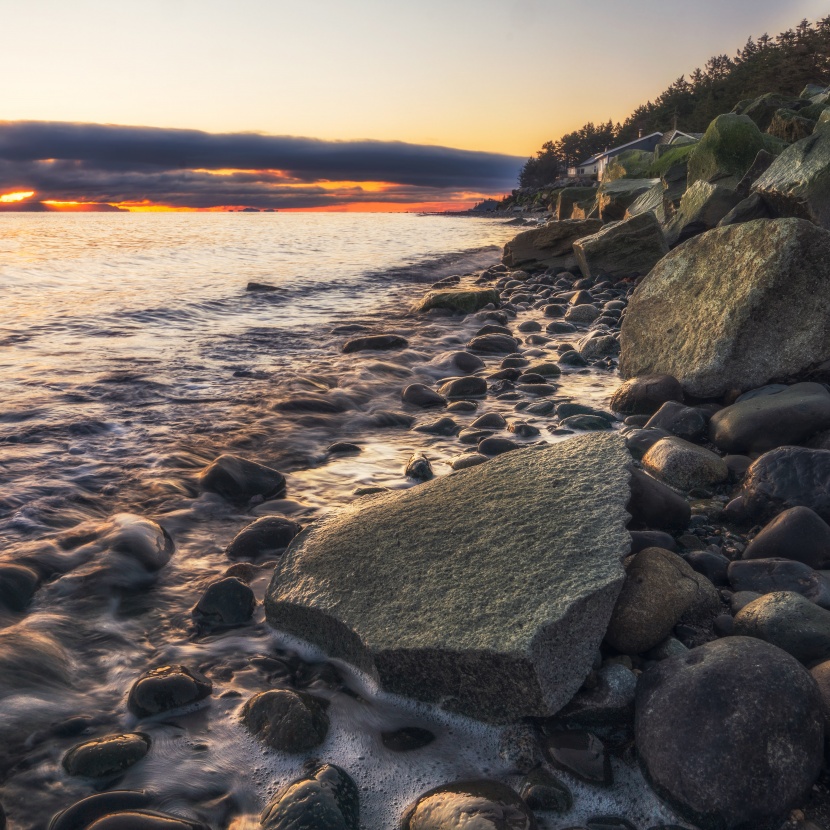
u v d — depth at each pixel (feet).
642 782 7.29
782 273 18.83
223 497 14.93
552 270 58.03
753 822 6.68
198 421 19.97
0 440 17.84
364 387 24.07
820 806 6.90
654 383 20.13
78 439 18.17
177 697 8.39
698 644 9.31
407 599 9.37
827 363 18.56
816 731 7.11
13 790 7.12
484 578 9.39
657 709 7.55
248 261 76.07
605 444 12.35
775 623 8.84
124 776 7.36
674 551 11.56
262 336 33.12
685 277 22.02
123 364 26.48
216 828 6.80
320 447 18.31
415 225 216.33
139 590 11.23
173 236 131.64
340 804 6.88
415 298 48.80
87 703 8.52
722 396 19.62
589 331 33.50
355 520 11.66
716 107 224.74
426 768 7.64
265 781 7.41
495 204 447.01
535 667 7.93
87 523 13.34
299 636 9.95
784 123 68.03
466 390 23.24
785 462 13.12
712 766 6.84
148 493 14.99
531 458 12.55
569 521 10.21
